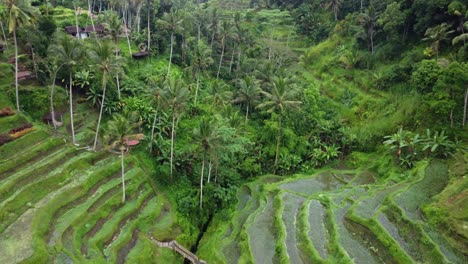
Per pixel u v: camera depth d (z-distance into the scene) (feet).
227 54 317.63
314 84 277.03
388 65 252.42
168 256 139.64
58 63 191.93
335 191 177.37
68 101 202.18
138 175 172.76
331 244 131.85
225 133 165.58
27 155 159.74
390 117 218.38
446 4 219.82
